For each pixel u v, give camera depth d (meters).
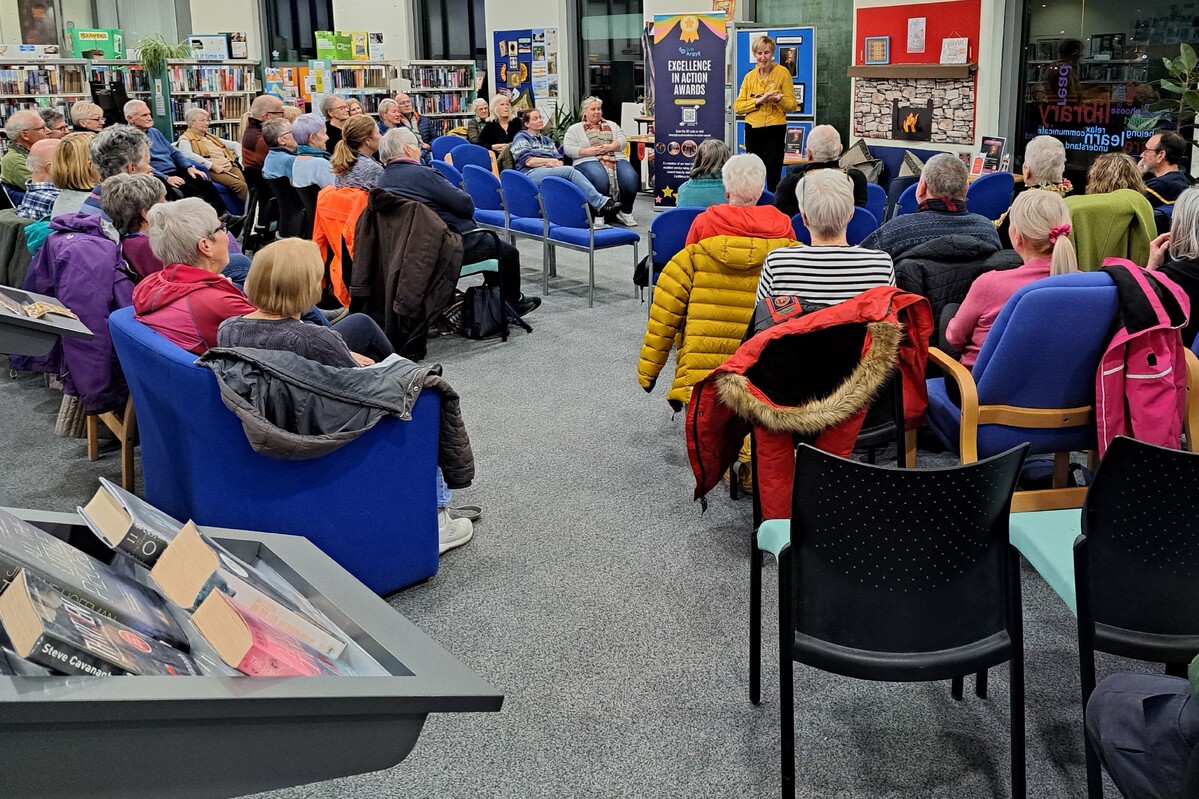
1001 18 8.05
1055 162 4.73
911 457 3.31
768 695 2.58
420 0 13.49
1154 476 1.91
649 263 6.20
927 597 1.97
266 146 7.86
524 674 2.68
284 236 7.22
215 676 1.10
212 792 1.11
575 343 5.84
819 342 2.66
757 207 3.70
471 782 2.27
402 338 5.20
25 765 1.00
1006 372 2.81
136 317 3.00
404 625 1.37
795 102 8.98
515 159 8.30
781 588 2.00
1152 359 2.68
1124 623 2.02
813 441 2.77
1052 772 2.27
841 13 9.63
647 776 2.28
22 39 13.68
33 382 5.24
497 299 5.89
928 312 2.89
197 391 2.64
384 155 5.46
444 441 3.11
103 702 1.00
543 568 3.25
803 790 2.23
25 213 4.77
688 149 9.84
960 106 8.38
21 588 1.08
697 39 9.52
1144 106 7.58
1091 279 2.71
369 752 1.19
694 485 3.88
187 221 3.08
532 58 12.01
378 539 2.95
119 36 11.58
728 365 2.68
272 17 14.54
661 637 2.85
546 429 4.48
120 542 1.32
